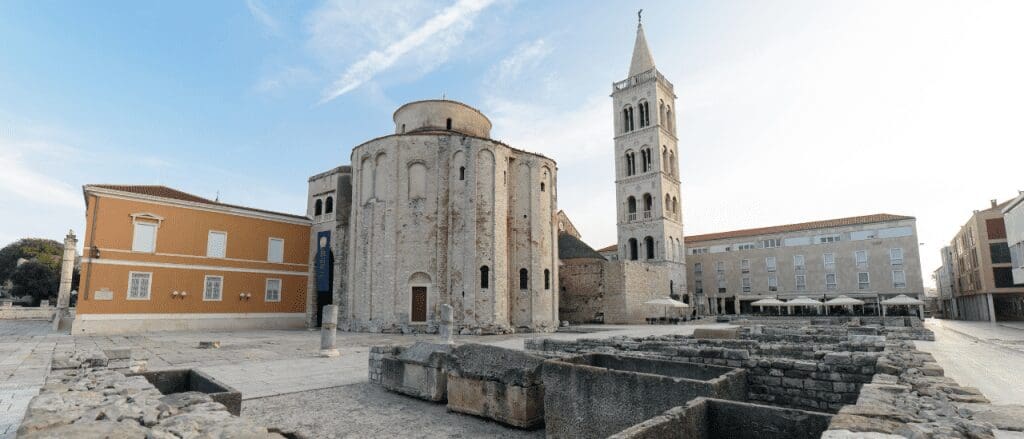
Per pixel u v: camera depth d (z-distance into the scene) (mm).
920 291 67562
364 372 16703
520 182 44000
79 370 9750
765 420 6402
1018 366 13883
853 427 4902
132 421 5363
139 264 37031
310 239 47688
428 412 11625
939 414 5828
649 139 73125
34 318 60625
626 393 8805
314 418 10984
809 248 76250
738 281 81312
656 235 70188
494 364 11125
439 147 40375
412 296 38188
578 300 53500
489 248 39250
